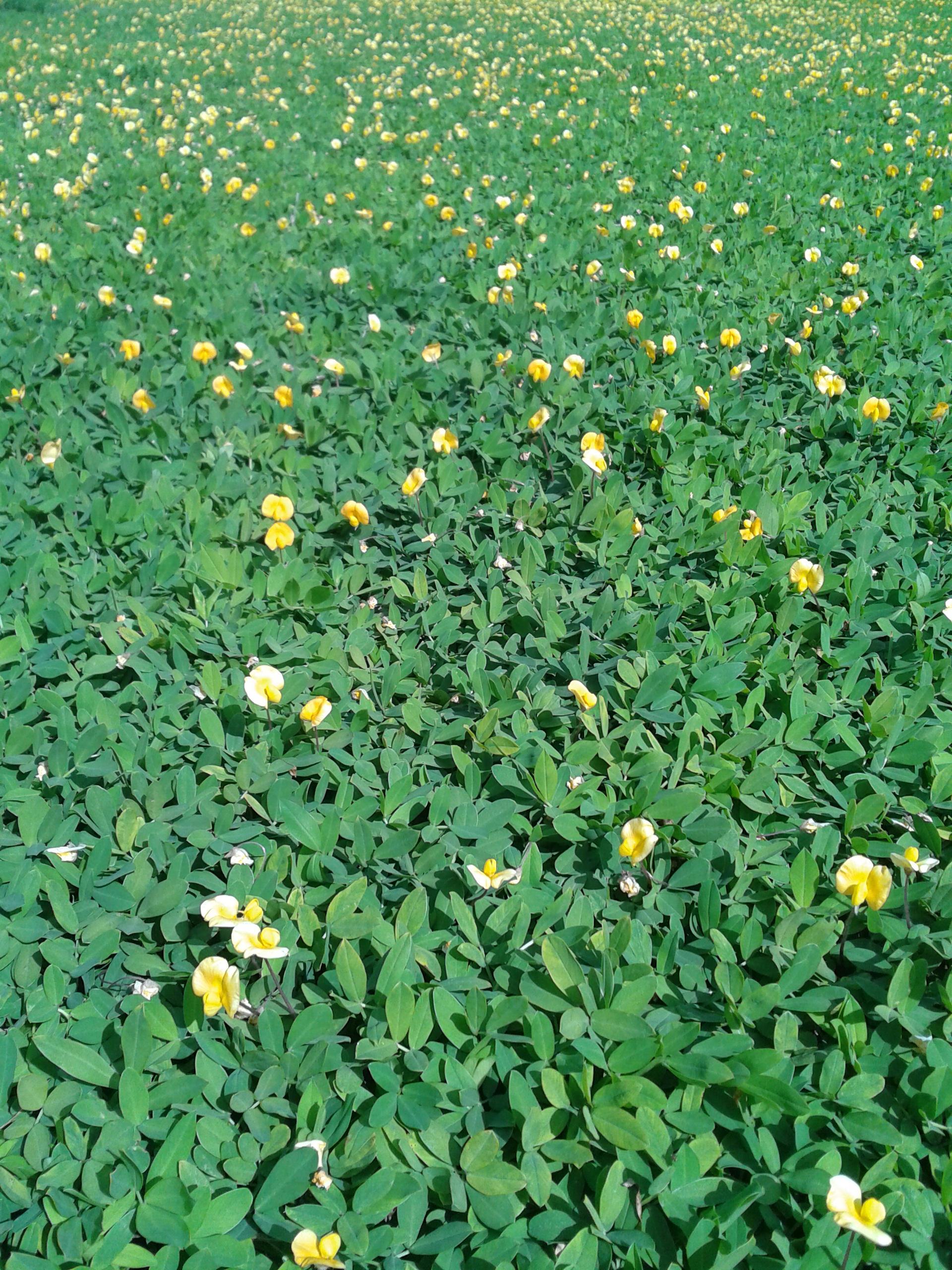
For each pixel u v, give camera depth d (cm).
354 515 55
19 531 57
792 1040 33
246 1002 33
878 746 43
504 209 112
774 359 76
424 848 40
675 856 40
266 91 190
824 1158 30
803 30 252
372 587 54
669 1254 29
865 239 107
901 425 68
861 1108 32
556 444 65
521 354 76
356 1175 31
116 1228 29
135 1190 30
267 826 41
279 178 131
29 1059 33
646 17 270
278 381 75
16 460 64
